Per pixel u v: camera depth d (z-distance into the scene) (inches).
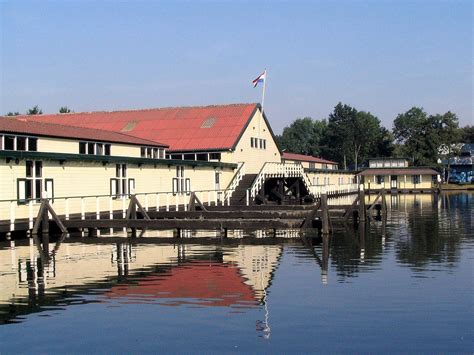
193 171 1911.9
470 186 4308.6
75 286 655.1
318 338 454.9
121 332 474.9
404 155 4726.9
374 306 551.2
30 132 1378.0
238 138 2224.4
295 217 1302.9
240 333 469.1
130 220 1186.6
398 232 1272.1
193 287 645.3
